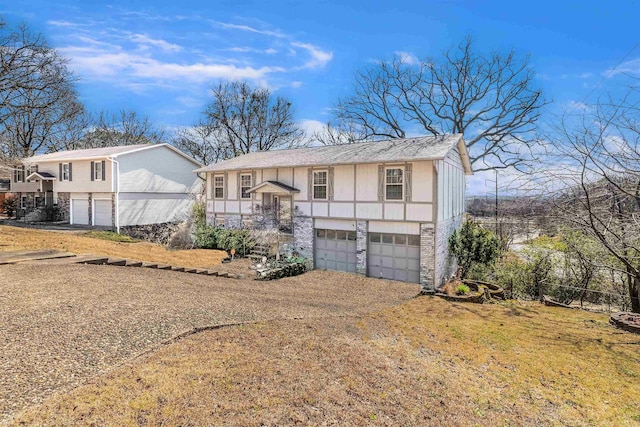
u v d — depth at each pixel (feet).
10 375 13.17
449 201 52.90
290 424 12.43
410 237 47.93
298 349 19.35
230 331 20.65
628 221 24.49
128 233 74.43
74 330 17.75
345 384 16.03
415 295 42.75
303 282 47.32
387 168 49.21
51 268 29.53
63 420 10.99
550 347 24.25
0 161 82.38
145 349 16.63
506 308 36.83
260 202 63.10
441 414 14.64
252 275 47.37
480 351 23.09
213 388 13.99
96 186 76.28
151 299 24.58
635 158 22.76
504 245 54.49
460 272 54.39
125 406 12.08
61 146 116.57
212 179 70.44
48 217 82.12
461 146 58.29
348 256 53.42
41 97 81.51
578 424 14.90
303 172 57.21
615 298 41.81
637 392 18.03
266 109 112.98
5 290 22.99
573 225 27.84
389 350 21.54
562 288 44.39
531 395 17.30
